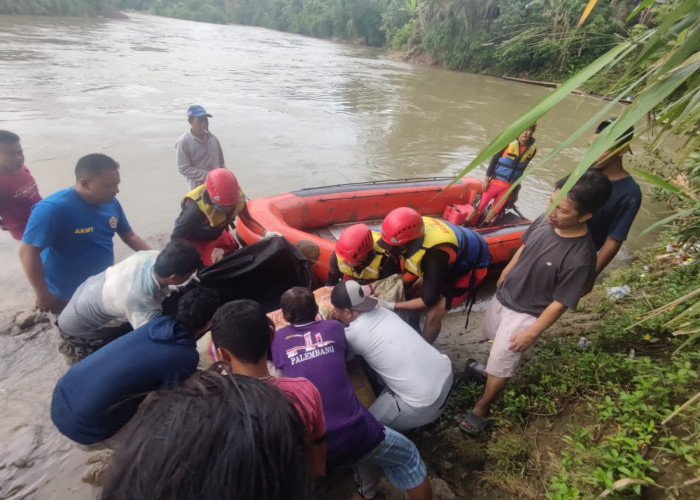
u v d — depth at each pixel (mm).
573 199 2068
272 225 4105
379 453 2020
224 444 739
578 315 3715
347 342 2396
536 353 3176
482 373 2998
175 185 6340
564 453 2184
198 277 3100
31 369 3076
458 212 5023
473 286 2967
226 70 16812
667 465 1963
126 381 1939
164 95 11648
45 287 2777
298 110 11445
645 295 3562
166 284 2336
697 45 984
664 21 1042
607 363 2699
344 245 2691
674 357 2631
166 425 760
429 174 7664
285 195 4703
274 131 9422
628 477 1889
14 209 3305
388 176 7465
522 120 971
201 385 841
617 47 1032
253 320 1604
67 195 2732
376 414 2432
